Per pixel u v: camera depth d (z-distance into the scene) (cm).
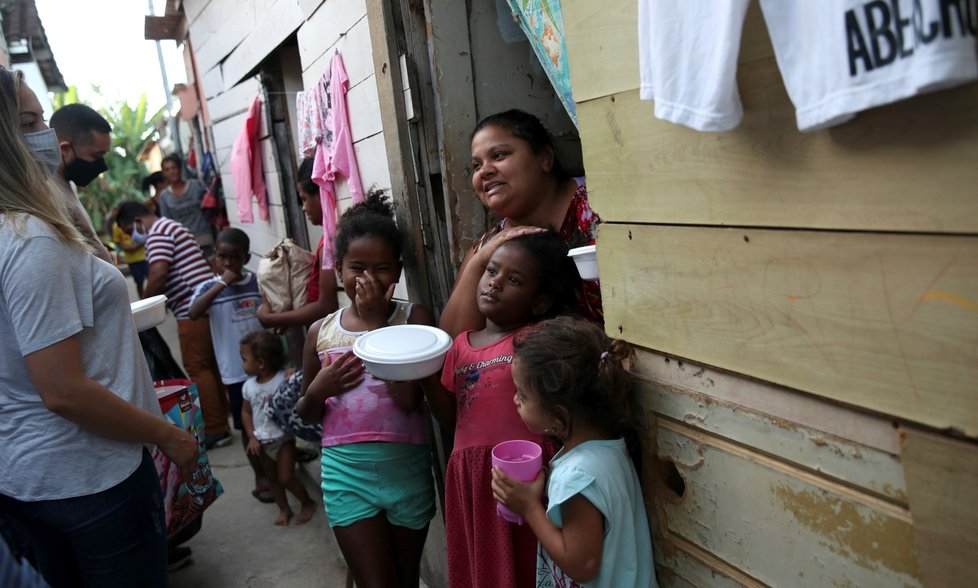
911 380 98
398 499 214
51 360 161
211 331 454
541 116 256
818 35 90
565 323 155
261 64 456
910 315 96
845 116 90
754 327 120
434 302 259
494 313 180
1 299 162
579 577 144
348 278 221
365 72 280
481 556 179
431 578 307
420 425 222
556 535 145
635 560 150
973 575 96
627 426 154
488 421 179
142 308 251
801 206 107
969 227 88
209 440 491
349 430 215
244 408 384
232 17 496
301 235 482
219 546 355
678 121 109
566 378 145
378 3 243
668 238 134
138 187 1619
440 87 241
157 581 192
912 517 102
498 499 156
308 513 374
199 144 834
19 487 169
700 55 104
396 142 250
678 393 143
